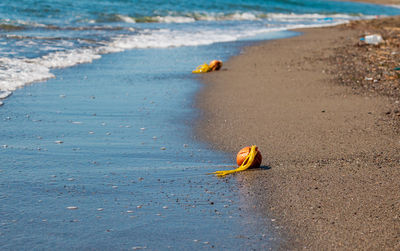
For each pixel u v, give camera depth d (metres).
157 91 13.23
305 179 6.74
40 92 12.41
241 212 5.68
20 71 14.55
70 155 7.74
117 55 19.61
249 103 11.84
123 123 9.93
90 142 8.52
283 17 49.34
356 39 26.80
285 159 7.68
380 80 14.52
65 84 13.59
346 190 6.29
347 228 5.22
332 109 11.02
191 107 11.49
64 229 5.11
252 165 7.23
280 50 22.20
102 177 6.78
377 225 5.29
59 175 6.79
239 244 4.90
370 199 5.99
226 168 7.34
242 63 18.36
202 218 5.49
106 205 5.79
